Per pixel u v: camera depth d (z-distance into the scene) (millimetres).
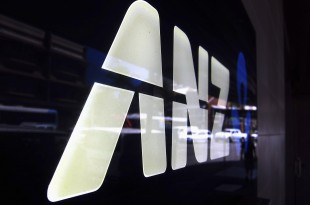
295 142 9977
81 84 703
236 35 2232
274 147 4516
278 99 5254
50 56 622
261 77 3461
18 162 546
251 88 2738
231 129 2012
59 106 639
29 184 565
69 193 662
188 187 1303
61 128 643
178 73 1244
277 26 5234
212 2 1722
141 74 957
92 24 742
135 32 926
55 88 631
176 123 1209
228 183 1900
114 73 821
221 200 1752
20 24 562
